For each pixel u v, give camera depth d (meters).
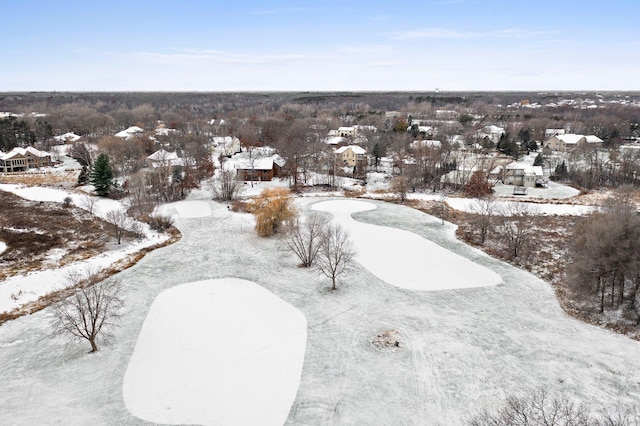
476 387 30.36
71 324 36.25
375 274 50.03
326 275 47.41
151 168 96.81
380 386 30.56
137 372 32.22
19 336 36.88
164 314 40.72
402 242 61.47
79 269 50.81
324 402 29.05
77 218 70.25
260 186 99.62
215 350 34.97
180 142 135.62
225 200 87.12
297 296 44.66
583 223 55.50
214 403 29.02
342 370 32.41
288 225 64.00
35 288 45.78
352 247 58.44
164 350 34.97
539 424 26.08
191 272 50.75
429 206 82.75
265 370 32.44
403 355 34.12
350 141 155.38
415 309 41.75
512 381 30.95
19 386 30.58
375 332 37.53
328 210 79.50
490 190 93.44
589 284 41.50
